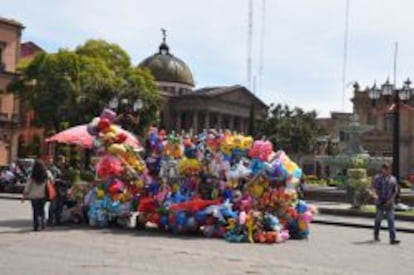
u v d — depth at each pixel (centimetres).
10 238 1393
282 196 1614
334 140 7788
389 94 3017
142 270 1007
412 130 8850
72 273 956
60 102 5031
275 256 1256
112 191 1708
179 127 10181
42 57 5212
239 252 1293
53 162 1869
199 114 10144
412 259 1305
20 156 7175
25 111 7019
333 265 1165
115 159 1722
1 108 6844
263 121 7919
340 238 1691
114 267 1025
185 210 1597
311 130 7844
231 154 1634
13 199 2939
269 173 1602
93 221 1709
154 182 1712
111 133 1741
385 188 1617
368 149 9006
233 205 1574
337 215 2494
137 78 5300
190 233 1612
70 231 1582
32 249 1216
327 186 4212
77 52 5581
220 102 10081
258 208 1595
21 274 934
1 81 6812
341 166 3281
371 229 2030
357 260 1251
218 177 1620
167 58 10888
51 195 1584
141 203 1670
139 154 1809
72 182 1830
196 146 1686
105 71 5181
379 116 9006
